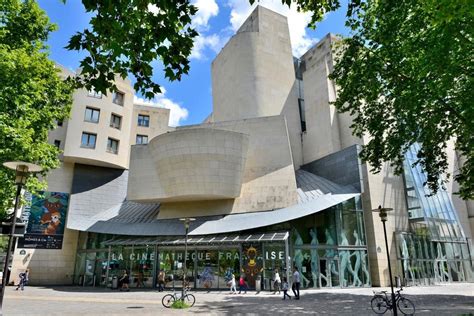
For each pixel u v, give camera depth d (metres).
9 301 18.86
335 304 16.97
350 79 18.64
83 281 34.47
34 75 15.40
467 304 15.99
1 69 13.27
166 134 28.89
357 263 28.41
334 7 8.77
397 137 18.11
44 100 16.81
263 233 26.92
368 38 17.55
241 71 40.97
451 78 13.39
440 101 15.45
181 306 16.03
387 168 32.88
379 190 31.53
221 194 28.64
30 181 16.53
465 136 16.59
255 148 31.36
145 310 15.35
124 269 29.72
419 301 17.47
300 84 45.19
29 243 35.12
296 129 40.75
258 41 41.59
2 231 9.47
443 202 36.69
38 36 17.00
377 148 19.02
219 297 21.03
